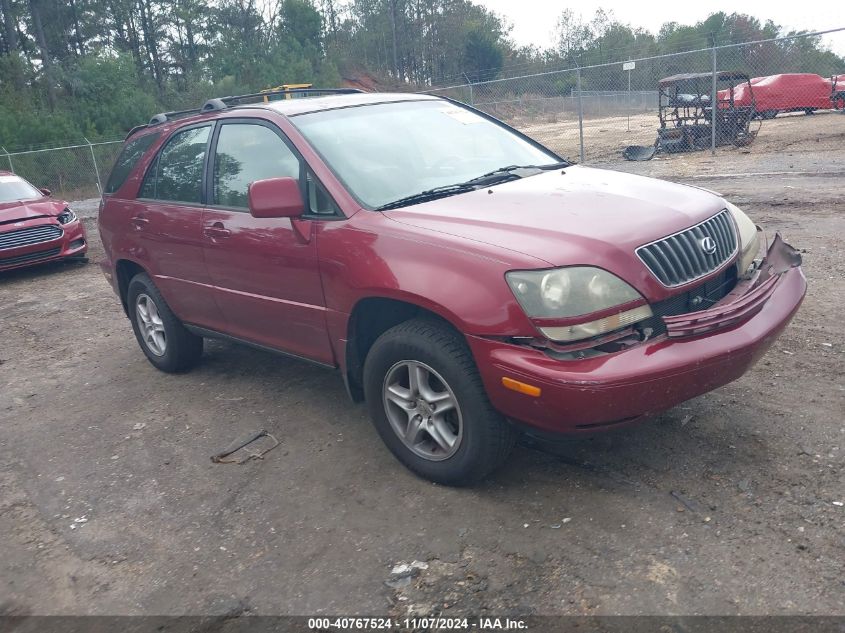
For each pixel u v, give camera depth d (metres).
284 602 2.99
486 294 3.16
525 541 3.18
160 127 5.53
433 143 4.50
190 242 4.83
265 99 5.50
